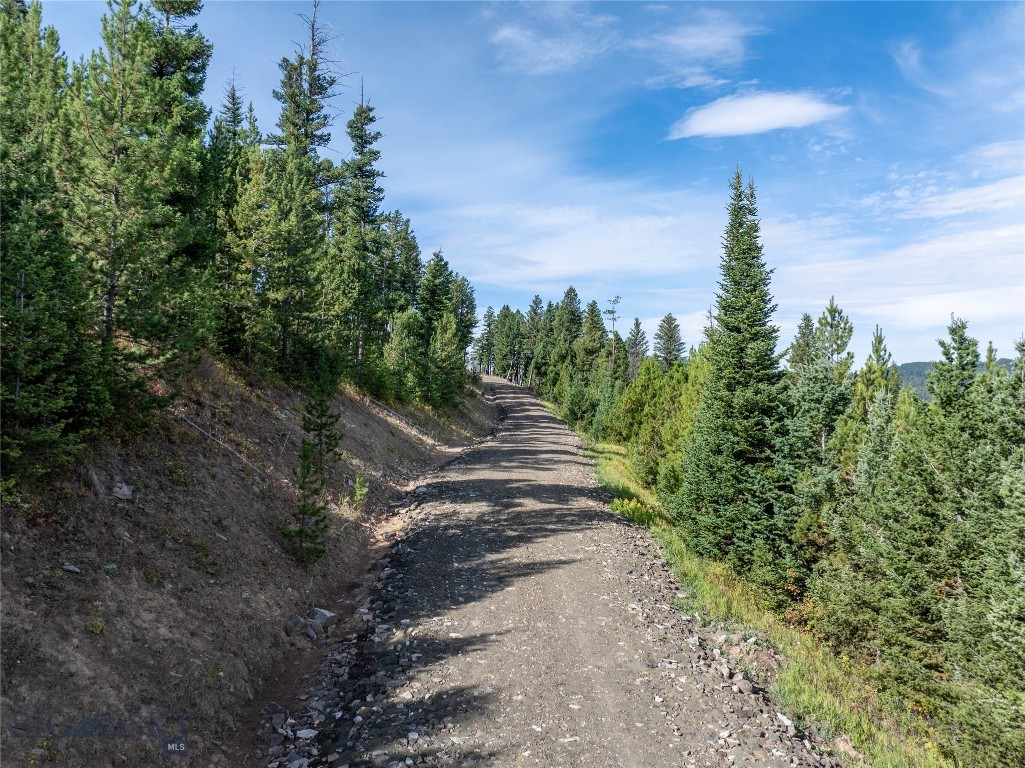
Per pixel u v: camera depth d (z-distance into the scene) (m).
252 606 10.21
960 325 12.33
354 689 8.58
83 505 9.19
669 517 22.84
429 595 12.23
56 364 8.30
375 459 24.55
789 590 15.04
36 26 15.67
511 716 7.80
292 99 36.44
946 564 10.96
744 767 6.79
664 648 10.14
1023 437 10.25
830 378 16.55
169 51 19.00
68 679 6.46
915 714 10.34
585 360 91.31
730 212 19.34
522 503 21.14
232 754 7.00
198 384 16.66
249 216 20.62
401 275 64.88
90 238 10.77
